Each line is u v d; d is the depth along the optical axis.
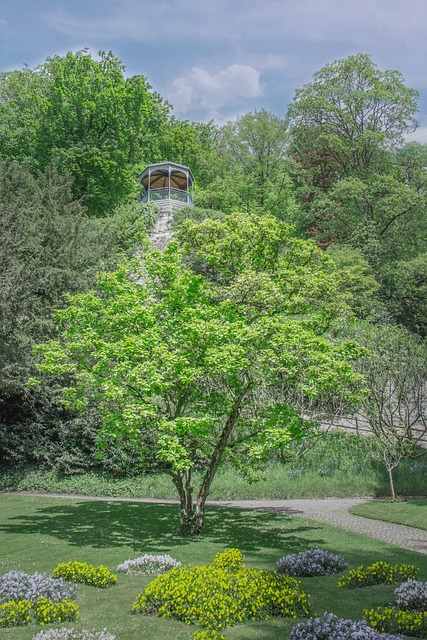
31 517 16.16
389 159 46.84
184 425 11.53
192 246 16.95
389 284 39.62
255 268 16.28
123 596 8.07
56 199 31.00
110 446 23.00
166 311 13.95
